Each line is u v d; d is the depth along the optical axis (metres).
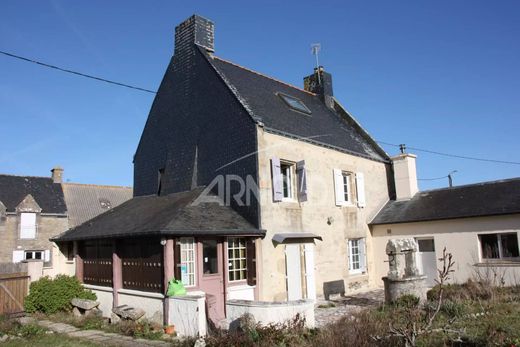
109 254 12.76
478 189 16.39
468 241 14.95
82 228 14.58
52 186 32.47
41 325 10.94
